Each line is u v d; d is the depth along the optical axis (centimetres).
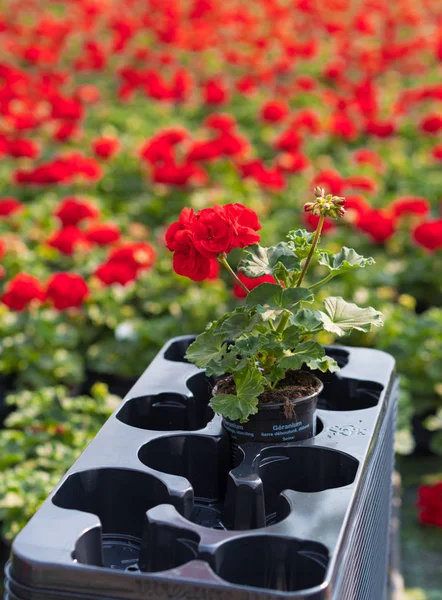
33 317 385
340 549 124
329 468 152
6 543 291
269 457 154
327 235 489
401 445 317
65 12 1258
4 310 390
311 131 646
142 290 431
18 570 119
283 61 855
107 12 1145
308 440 155
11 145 566
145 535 134
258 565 127
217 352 154
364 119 705
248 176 517
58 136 629
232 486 144
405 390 361
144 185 604
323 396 187
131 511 145
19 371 377
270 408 152
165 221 554
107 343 403
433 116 632
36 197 584
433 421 351
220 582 114
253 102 823
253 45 964
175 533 129
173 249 152
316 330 154
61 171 521
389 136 654
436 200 584
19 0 1262
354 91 732
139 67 970
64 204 451
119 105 831
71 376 377
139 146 629
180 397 173
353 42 988
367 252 482
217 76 899
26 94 754
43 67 961
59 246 425
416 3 1198
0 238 436
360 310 154
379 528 179
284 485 154
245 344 146
